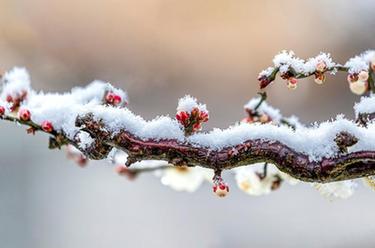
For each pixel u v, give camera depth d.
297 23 3.61
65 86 2.88
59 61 2.93
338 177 0.78
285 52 0.83
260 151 0.78
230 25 3.54
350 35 3.47
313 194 2.76
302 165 0.78
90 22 3.00
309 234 2.46
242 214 2.73
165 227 2.65
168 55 3.21
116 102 0.86
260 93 0.89
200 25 3.45
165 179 1.02
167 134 0.78
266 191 0.93
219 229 2.61
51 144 0.83
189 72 3.38
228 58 3.60
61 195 2.86
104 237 2.55
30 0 2.92
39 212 2.70
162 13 3.21
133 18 3.09
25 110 0.83
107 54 2.97
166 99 3.16
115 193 2.91
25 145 3.08
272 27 3.66
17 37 2.89
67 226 2.64
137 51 3.04
